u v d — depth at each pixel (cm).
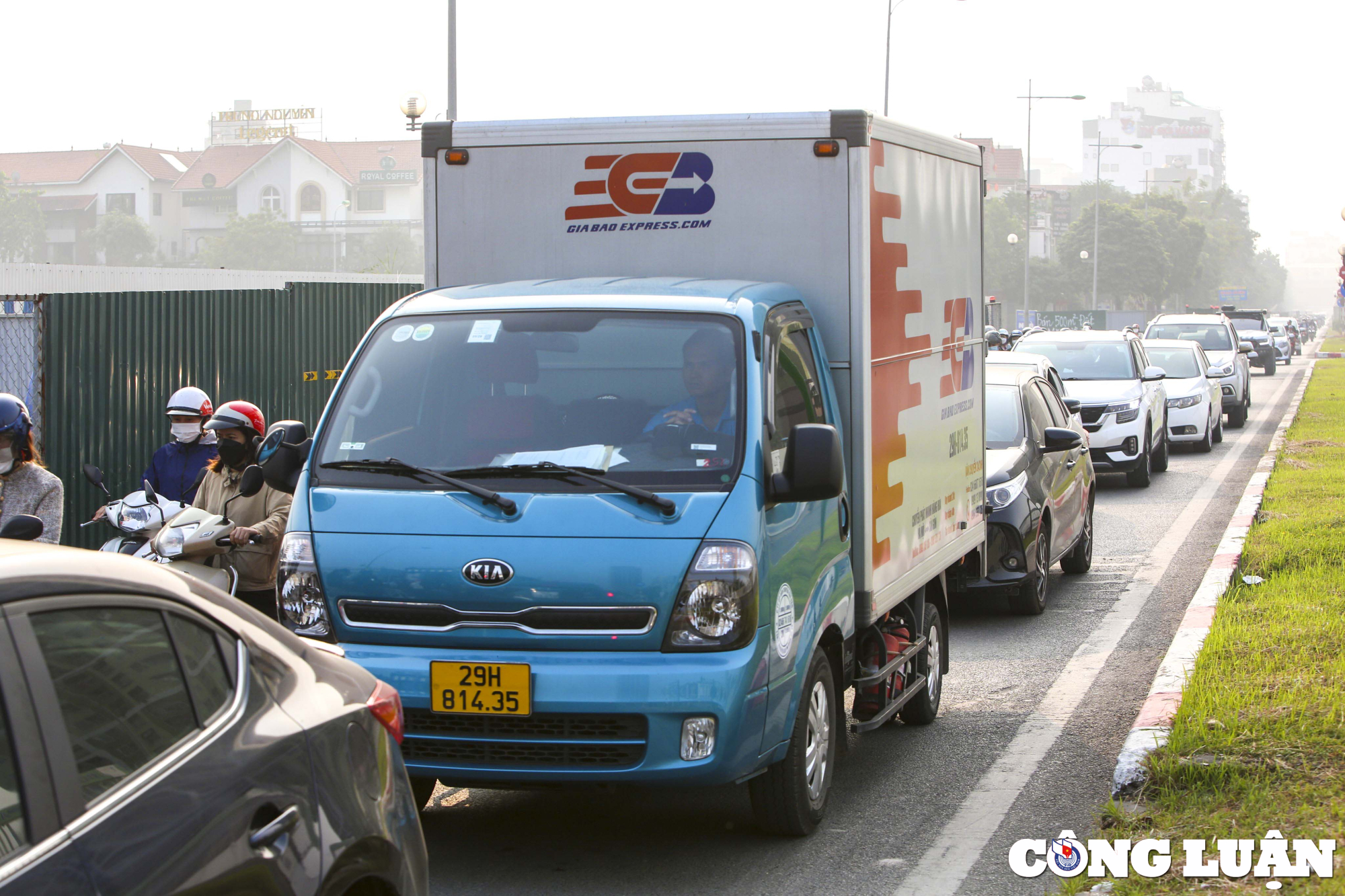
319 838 540
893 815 1070
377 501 920
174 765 490
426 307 1048
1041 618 1900
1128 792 1048
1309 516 2344
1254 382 8112
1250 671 1296
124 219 18225
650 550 876
